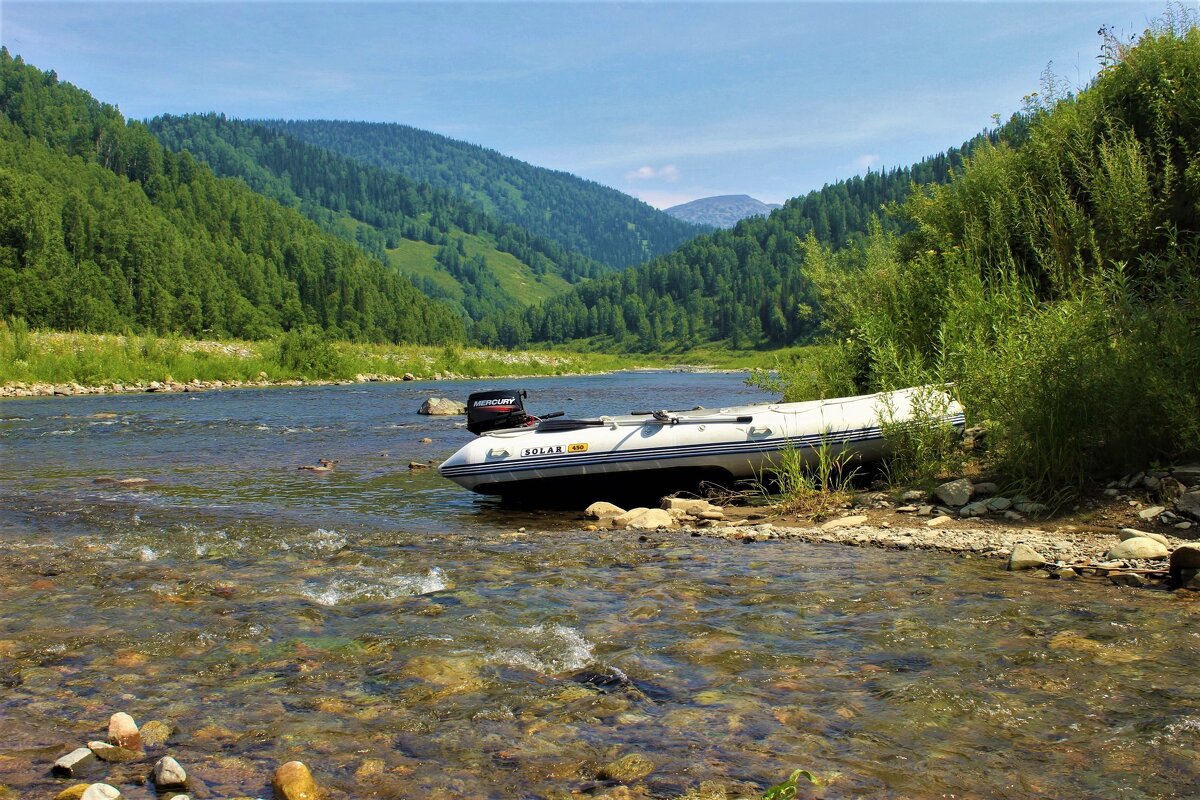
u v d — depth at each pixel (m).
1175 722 3.60
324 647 4.84
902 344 12.09
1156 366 7.58
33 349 38.09
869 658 4.48
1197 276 8.66
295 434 18.67
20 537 8.06
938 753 3.40
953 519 7.75
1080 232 11.23
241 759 3.46
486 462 9.84
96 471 12.88
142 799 3.11
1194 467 7.27
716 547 7.40
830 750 3.45
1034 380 8.04
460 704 4.01
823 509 8.65
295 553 7.37
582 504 9.98
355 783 3.25
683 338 189.88
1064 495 7.61
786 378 14.09
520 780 3.27
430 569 6.71
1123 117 12.48
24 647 4.84
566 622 5.24
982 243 12.48
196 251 110.62
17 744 3.60
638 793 3.13
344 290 129.38
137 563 6.98
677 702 3.97
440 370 59.75
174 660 4.65
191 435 18.36
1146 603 5.25
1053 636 4.70
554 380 56.47
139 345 43.94
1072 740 3.48
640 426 9.83
